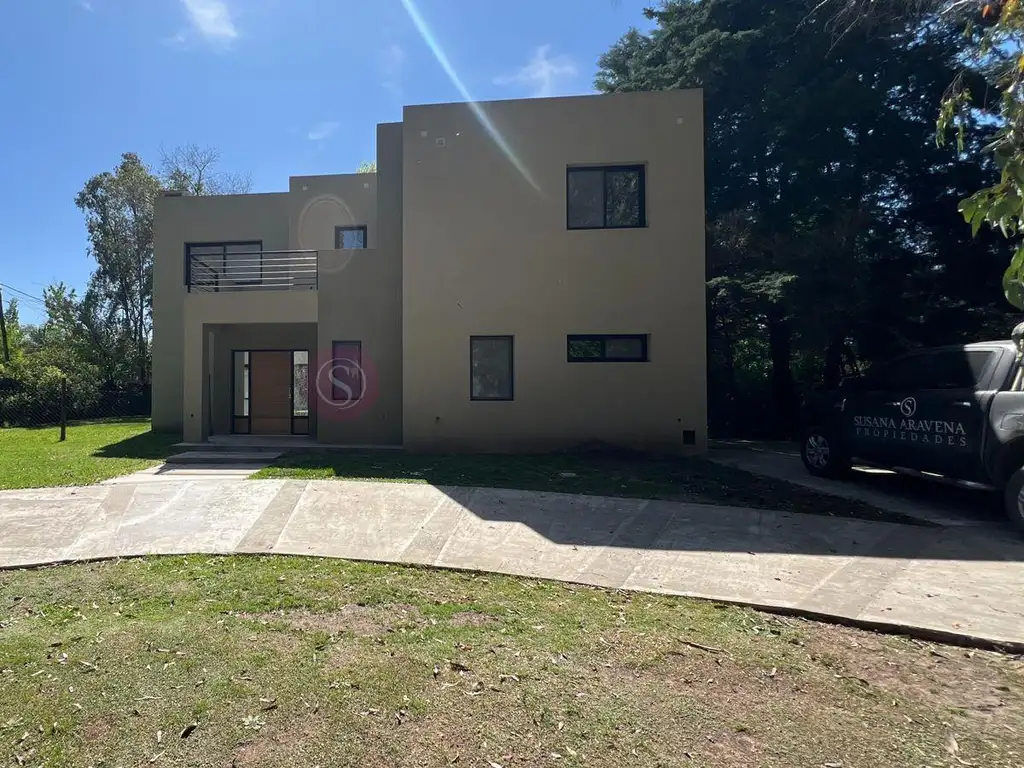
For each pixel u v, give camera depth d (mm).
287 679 3270
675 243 11344
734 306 16297
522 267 11586
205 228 16719
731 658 3568
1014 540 5859
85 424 20312
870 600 4430
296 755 2590
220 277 16094
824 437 8875
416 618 4176
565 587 4824
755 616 4234
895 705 3047
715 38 15961
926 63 14047
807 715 2938
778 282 13125
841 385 9008
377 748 2643
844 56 14492
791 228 15656
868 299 12945
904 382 7699
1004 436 6121
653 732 2777
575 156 11516
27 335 35250
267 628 3980
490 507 7176
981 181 13883
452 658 3543
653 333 11328
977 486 6496
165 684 3209
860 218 13695
